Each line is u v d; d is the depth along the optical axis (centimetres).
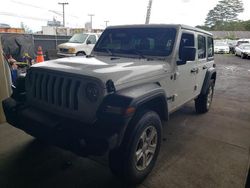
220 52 2952
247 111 598
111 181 285
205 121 511
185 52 335
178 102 388
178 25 359
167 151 366
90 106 237
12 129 412
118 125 226
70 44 1303
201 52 466
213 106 635
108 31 415
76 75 243
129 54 372
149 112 270
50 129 244
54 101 261
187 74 398
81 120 241
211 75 522
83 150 228
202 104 540
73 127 238
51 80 262
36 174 292
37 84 277
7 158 323
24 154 334
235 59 2222
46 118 258
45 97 271
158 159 340
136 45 376
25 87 298
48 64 286
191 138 418
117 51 388
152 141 291
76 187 272
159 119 290
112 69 260
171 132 443
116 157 250
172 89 353
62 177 288
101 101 231
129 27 396
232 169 322
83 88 238
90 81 235
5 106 298
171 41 350
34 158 326
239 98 746
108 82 236
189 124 489
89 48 1318
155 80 303
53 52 1391
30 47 1015
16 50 966
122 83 250
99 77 232
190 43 404
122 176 261
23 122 273
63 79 252
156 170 312
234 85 975
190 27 396
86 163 319
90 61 303
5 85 440
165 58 344
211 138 421
